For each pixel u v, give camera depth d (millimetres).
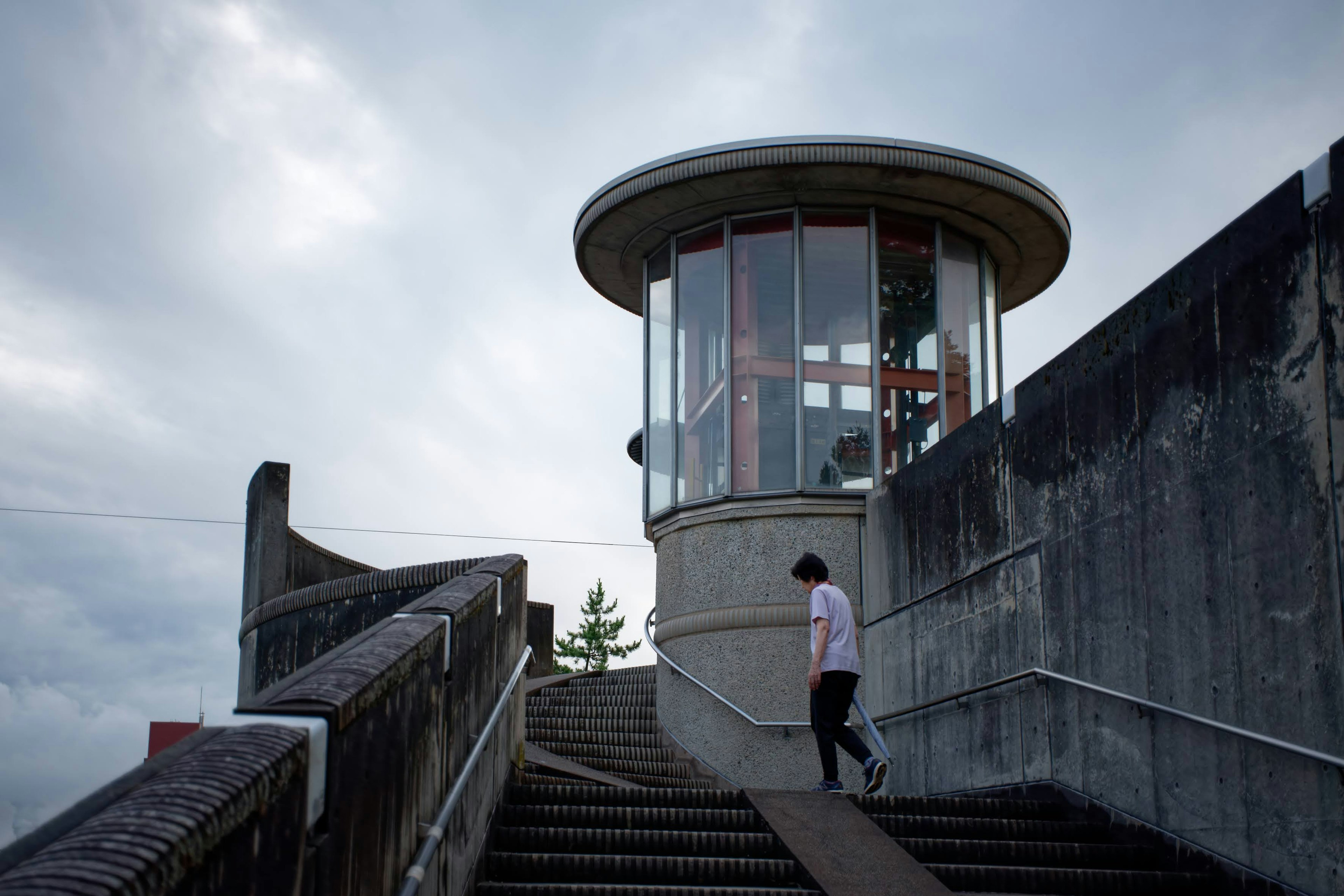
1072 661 7156
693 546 11555
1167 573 6230
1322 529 5086
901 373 11531
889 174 10992
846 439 11258
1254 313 5617
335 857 2486
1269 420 5477
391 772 3119
